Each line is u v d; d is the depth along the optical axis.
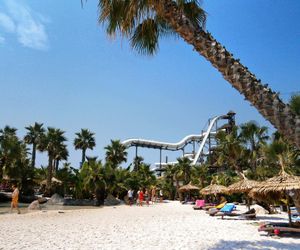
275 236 10.84
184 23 6.27
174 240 10.09
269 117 5.27
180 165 62.28
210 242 9.78
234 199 41.91
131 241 9.75
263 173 30.94
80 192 41.41
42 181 51.44
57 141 50.75
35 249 8.20
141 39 8.17
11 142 40.22
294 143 5.10
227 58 5.74
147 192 51.22
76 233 11.38
